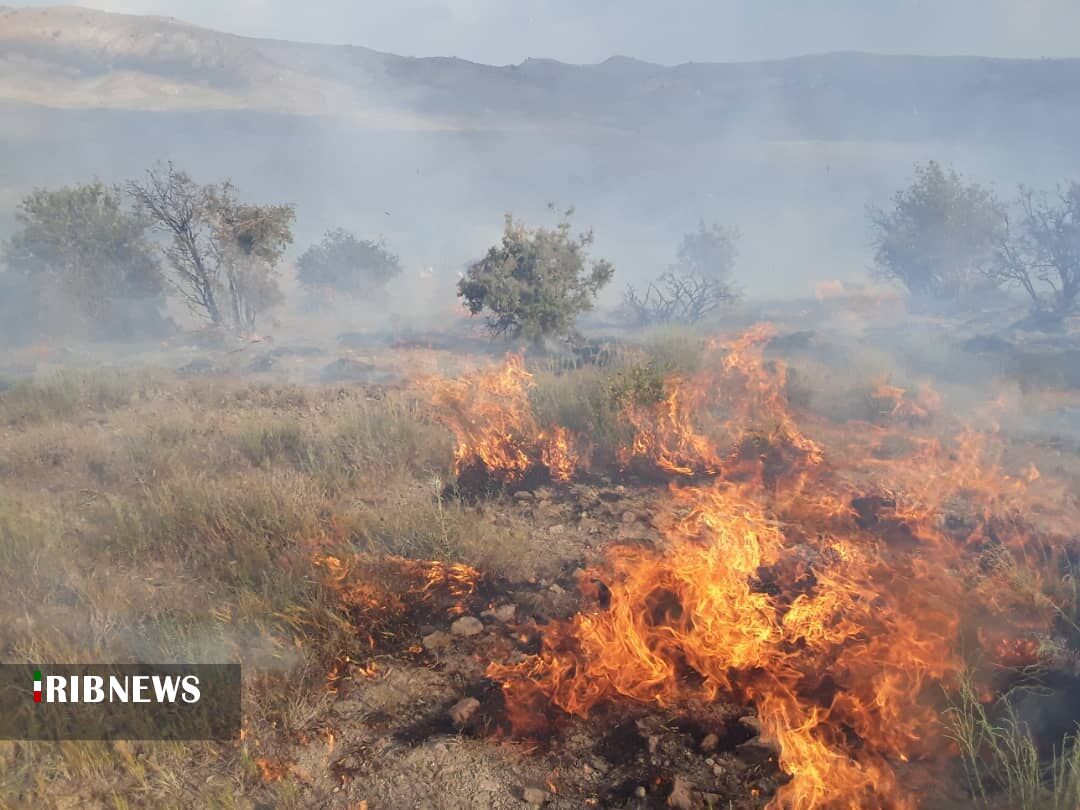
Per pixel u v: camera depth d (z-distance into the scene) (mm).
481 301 15227
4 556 5492
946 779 3580
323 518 6375
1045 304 17844
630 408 8367
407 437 8172
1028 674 4258
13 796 3531
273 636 4645
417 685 4375
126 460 7848
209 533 5883
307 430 8648
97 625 4711
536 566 5645
